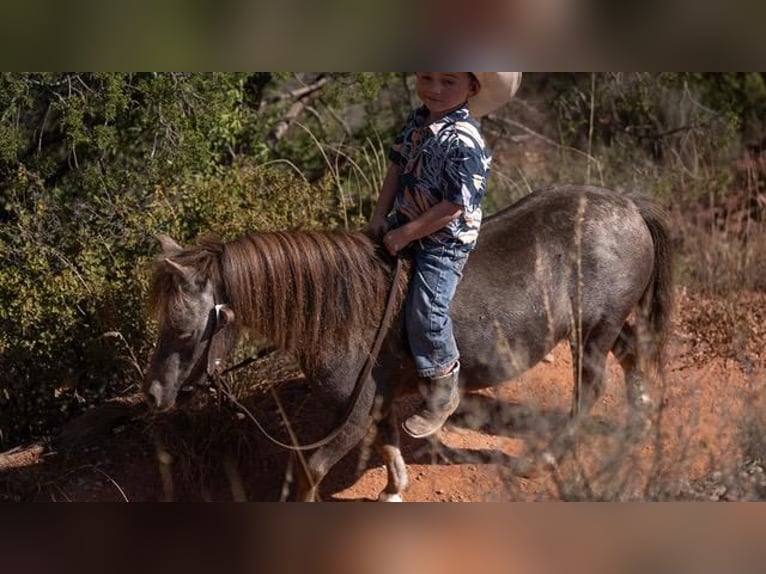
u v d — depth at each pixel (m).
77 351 5.70
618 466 4.36
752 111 10.08
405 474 5.04
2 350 5.57
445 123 4.49
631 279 5.16
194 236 5.87
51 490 5.32
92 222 6.27
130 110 6.81
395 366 4.70
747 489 4.46
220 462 5.43
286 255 4.50
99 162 6.62
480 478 5.25
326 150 8.28
